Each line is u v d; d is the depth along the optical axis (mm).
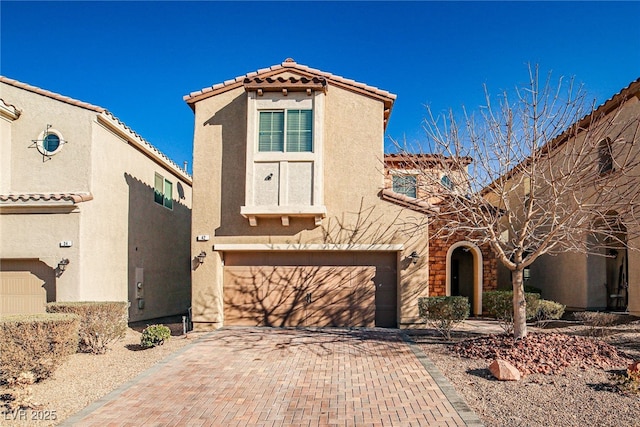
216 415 7484
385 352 11625
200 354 11570
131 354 11664
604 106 14281
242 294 15539
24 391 7910
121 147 17297
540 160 11453
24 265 14516
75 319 9781
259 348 12180
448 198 12312
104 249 15812
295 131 15039
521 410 7383
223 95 15703
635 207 12445
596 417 6977
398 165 16688
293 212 14461
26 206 14141
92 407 7816
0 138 14922
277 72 15875
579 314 14133
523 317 11125
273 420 7258
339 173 15234
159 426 7047
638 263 14094
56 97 15430
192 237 15273
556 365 9555
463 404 7758
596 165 12641
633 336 12453
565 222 10844
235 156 15422
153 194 20297
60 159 15211
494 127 11828
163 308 21031
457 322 13117
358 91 15484
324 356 11281
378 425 6988
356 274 15484
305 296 15461
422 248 14938
